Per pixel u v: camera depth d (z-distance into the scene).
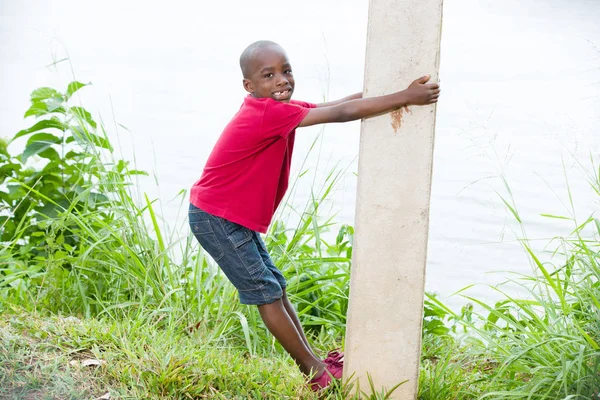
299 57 11.36
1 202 4.52
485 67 11.23
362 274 2.80
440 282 4.91
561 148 7.26
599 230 3.40
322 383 2.93
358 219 2.78
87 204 4.12
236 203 2.91
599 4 17.33
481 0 17.95
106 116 8.41
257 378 2.96
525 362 3.09
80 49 11.69
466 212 6.05
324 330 3.96
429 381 3.07
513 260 5.23
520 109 8.68
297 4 16.61
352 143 7.76
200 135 7.95
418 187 2.70
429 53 2.62
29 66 10.20
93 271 3.89
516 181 6.62
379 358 2.83
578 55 12.01
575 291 3.25
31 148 4.34
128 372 2.80
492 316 3.83
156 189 6.36
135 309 3.79
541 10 16.64
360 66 10.83
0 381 2.69
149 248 4.05
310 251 4.36
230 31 13.74
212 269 3.92
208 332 3.63
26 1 15.27
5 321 3.17
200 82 10.26
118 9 15.50
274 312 2.97
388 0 2.65
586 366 2.82
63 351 2.93
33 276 3.87
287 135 2.82
